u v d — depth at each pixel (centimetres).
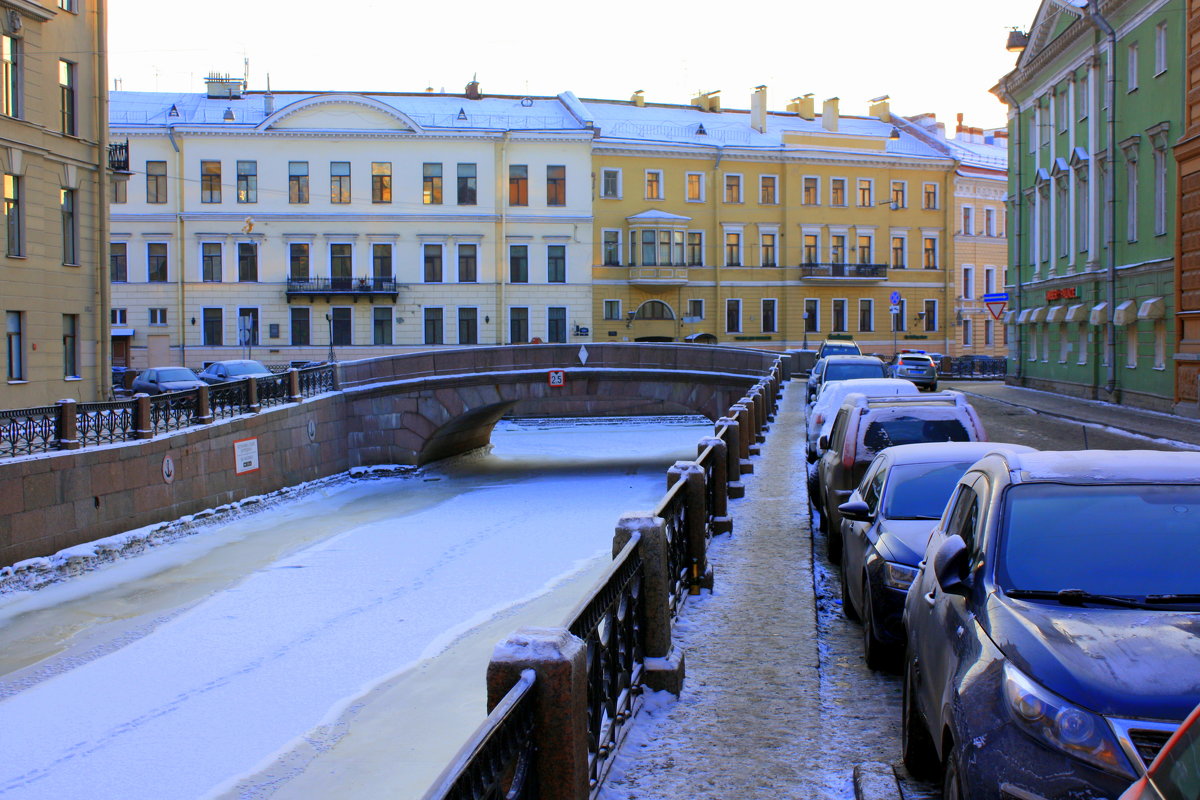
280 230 5134
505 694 394
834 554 1125
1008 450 583
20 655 1609
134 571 2112
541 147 5294
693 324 5588
